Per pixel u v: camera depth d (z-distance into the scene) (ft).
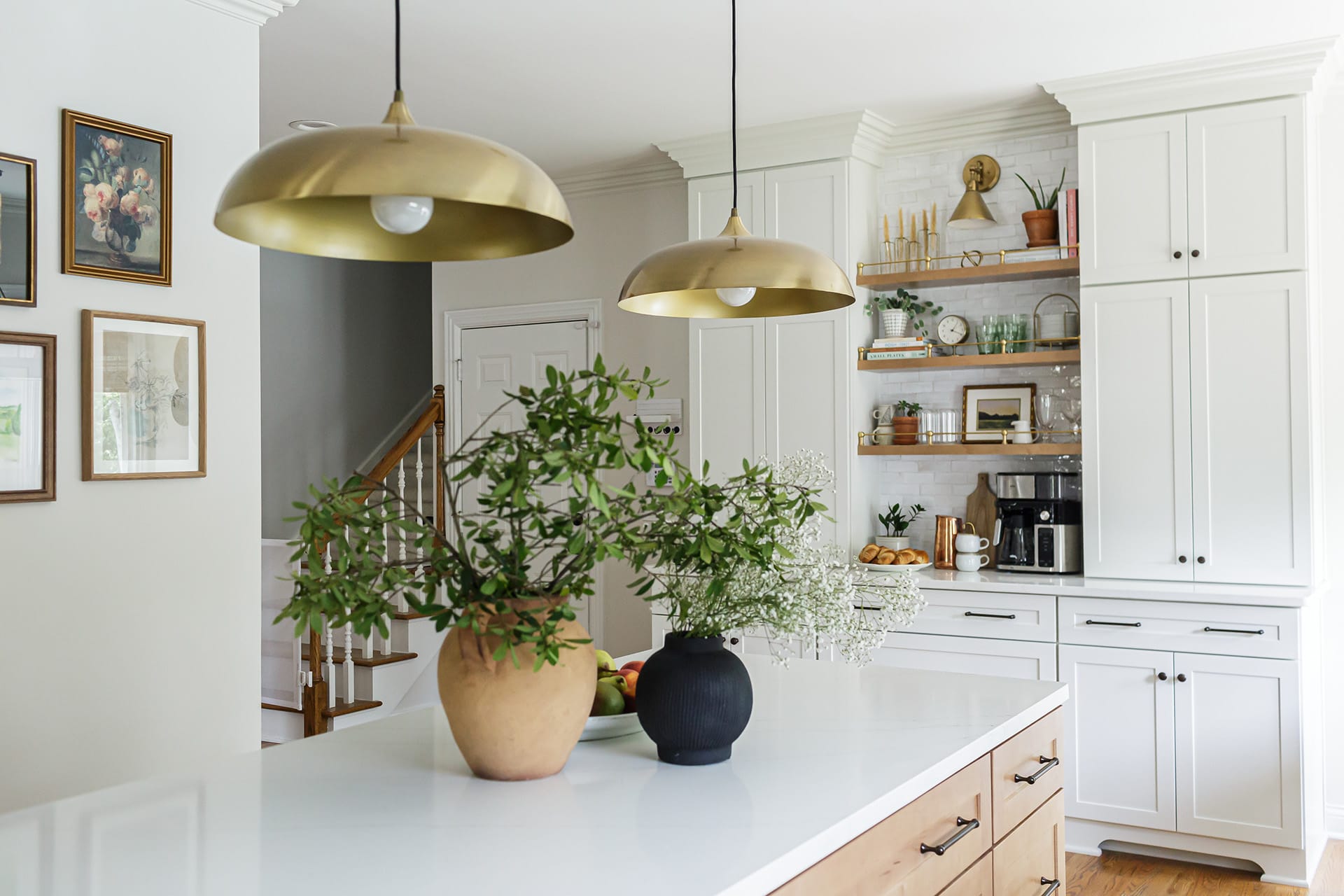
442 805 5.06
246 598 10.28
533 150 17.13
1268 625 12.01
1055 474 14.60
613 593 18.44
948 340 15.76
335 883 4.10
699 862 4.30
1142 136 13.48
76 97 8.96
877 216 16.47
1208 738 12.34
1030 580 13.87
